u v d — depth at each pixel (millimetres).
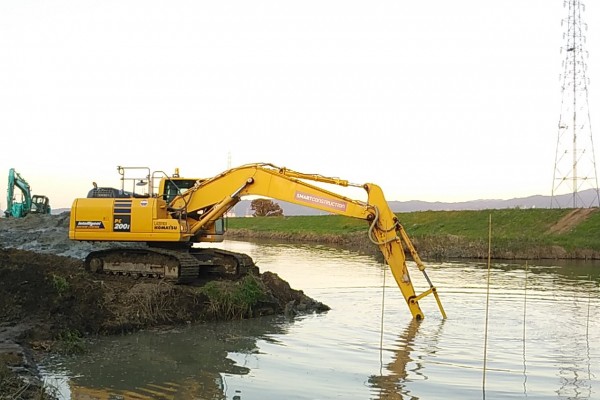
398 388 9859
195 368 11016
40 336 12516
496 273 29172
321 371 10875
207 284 16578
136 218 17328
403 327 15055
